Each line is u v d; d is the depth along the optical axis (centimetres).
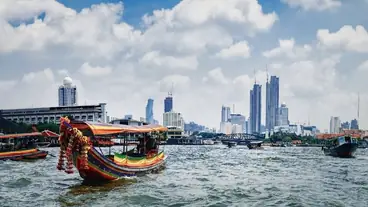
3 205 2406
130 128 3547
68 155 2744
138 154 4053
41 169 4641
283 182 3700
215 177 4091
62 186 3145
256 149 15088
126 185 3189
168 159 7606
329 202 2642
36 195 2739
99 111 19400
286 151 13388
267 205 2531
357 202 2655
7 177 3778
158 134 4931
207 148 16275
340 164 6331
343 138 9019
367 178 4106
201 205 2502
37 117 19650
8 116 19788
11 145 6906
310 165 6062
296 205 2534
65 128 2778
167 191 3011
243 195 2897
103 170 3089
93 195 2731
